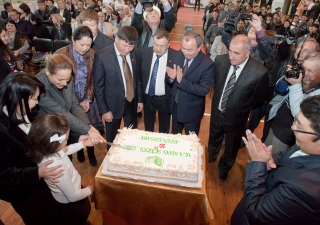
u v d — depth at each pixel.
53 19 4.85
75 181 1.41
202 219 1.43
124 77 2.18
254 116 2.58
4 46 2.61
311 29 5.09
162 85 2.32
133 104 2.40
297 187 0.85
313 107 0.87
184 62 2.13
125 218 1.59
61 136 1.18
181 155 1.50
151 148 1.55
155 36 2.00
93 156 2.55
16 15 4.75
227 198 2.29
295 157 0.97
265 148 1.12
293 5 9.27
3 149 1.14
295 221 0.87
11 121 1.18
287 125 1.78
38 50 4.47
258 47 2.68
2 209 2.04
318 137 0.85
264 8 9.13
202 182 1.43
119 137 1.66
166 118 2.60
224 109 2.12
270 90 2.38
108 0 9.55
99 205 1.53
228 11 2.62
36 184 1.31
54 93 1.74
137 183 1.40
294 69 1.55
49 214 1.41
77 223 1.53
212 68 2.04
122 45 1.90
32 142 1.15
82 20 2.51
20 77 1.19
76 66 2.12
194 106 2.18
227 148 2.24
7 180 1.17
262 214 0.95
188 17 13.41
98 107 2.21
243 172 2.62
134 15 2.83
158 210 1.49
